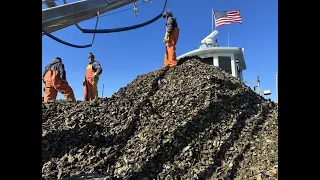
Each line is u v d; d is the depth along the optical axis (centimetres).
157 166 472
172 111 640
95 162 489
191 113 616
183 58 973
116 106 701
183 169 460
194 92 708
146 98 714
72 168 478
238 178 424
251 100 705
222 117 602
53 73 834
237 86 772
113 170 471
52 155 521
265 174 407
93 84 907
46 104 754
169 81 818
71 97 851
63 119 661
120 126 610
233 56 1339
